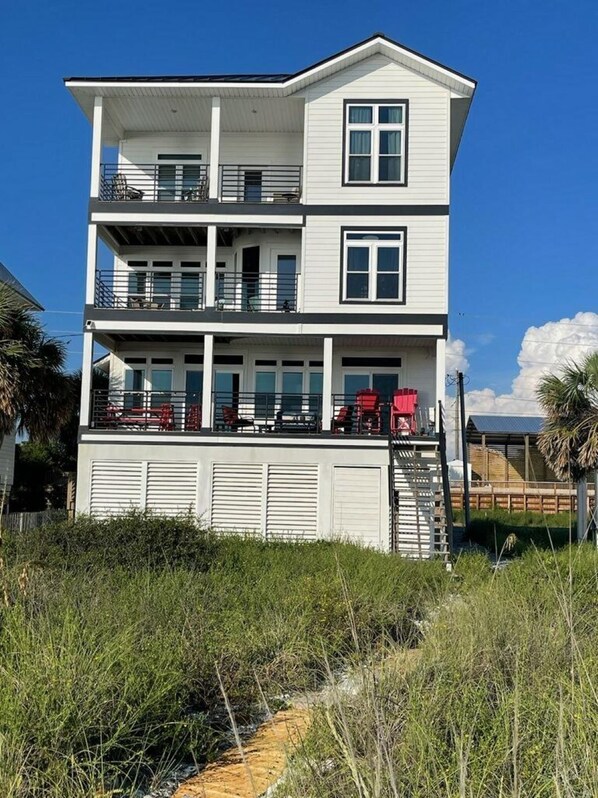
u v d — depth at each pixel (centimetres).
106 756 533
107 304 2272
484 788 359
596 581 802
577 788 343
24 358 1789
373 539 1992
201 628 832
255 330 2084
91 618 755
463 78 2072
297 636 827
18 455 3161
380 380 2255
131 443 2042
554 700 445
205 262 2364
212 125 2131
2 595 721
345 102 2120
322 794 374
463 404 2784
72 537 1373
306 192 2109
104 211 2114
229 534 1903
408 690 482
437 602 922
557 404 2052
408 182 2094
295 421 2075
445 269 2072
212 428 2072
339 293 2078
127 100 2172
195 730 602
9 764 444
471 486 4044
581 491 2081
